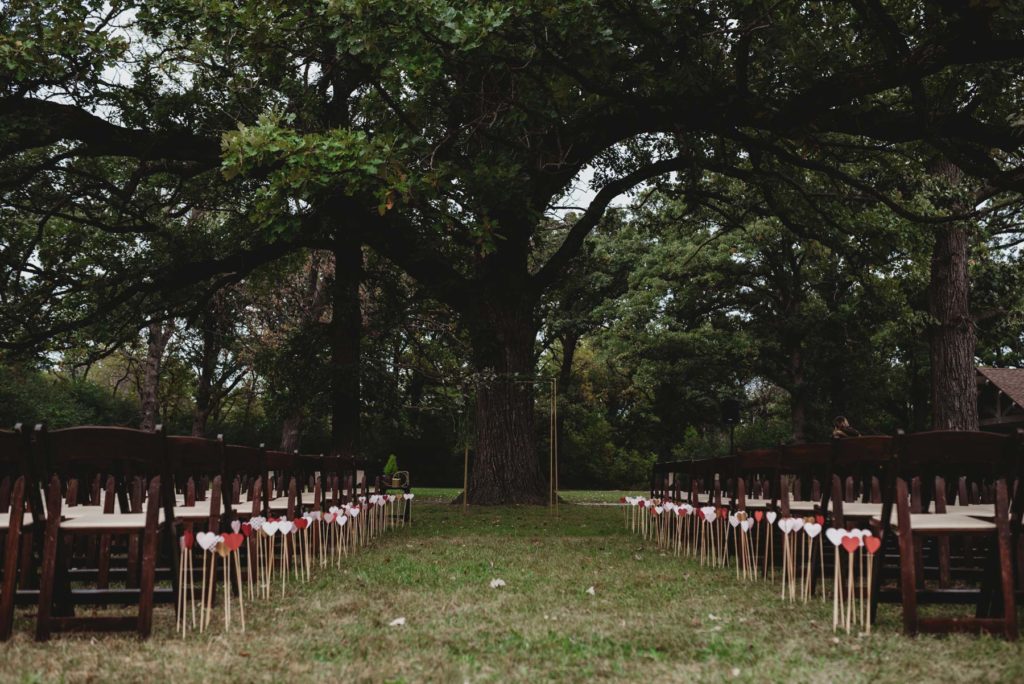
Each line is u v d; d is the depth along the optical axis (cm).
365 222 1389
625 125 1355
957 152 1073
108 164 1662
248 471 676
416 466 3312
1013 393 2606
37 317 1600
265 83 1430
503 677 325
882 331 2691
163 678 321
